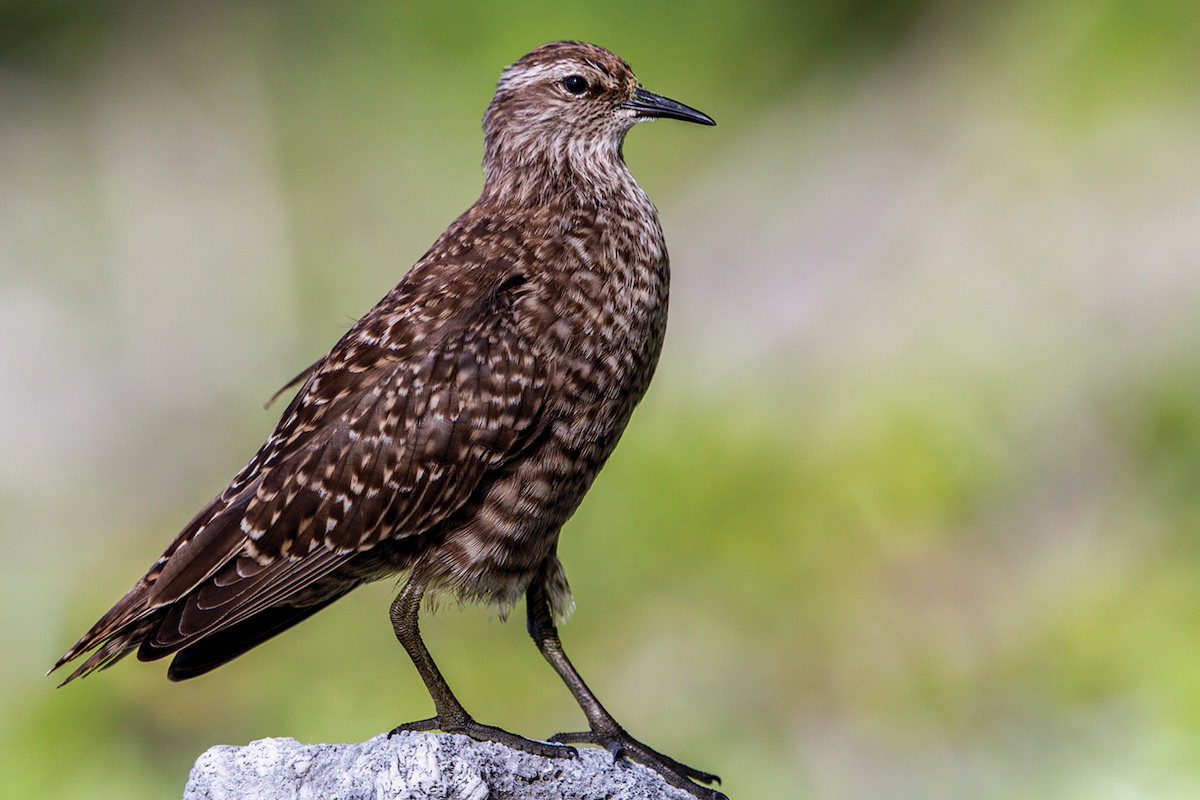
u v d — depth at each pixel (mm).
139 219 21328
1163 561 12570
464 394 6719
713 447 13438
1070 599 12617
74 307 20719
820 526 13031
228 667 12938
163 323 20594
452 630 13000
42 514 17062
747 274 17438
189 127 21703
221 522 6754
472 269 6977
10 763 12289
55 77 22594
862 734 12484
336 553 6785
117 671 12672
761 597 12914
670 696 12672
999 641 12594
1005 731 12234
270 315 20562
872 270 16203
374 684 12883
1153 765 11273
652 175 19422
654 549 13094
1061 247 15477
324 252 20594
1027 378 14164
